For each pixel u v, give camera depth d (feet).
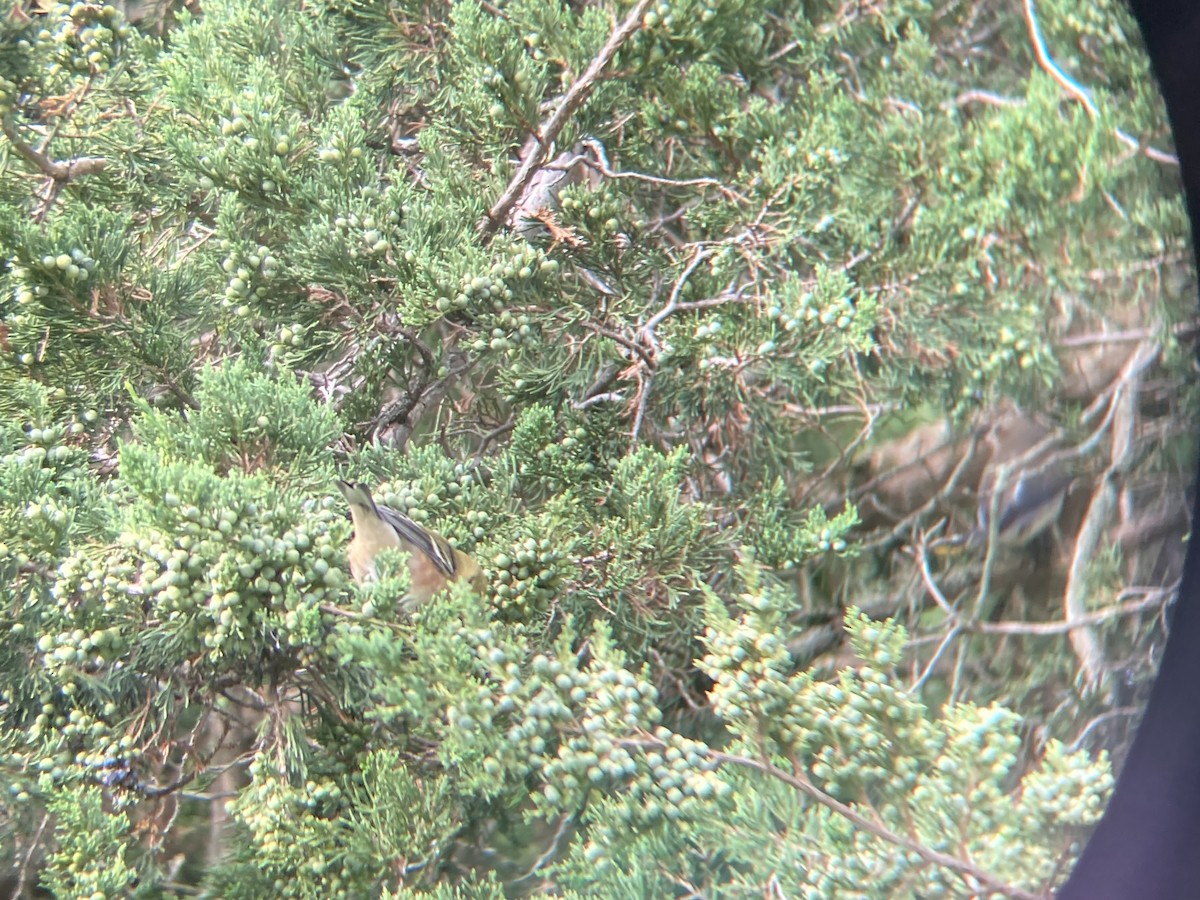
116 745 10.34
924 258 14.19
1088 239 13.48
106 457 12.59
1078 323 14.44
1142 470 14.34
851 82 16.69
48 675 10.31
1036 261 13.88
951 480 17.13
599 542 12.01
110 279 11.94
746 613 8.68
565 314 13.21
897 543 17.81
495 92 13.37
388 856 9.95
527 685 8.29
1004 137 13.33
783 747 8.50
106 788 10.44
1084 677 14.21
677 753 8.32
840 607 17.26
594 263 13.99
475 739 8.05
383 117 15.92
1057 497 17.10
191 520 9.04
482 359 13.70
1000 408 16.63
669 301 14.10
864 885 8.08
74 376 12.41
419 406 14.44
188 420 10.72
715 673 8.40
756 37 15.98
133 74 13.93
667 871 8.52
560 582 11.19
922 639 16.06
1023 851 7.79
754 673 8.40
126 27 12.72
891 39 16.51
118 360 12.34
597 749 8.23
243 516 9.25
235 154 12.48
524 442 12.52
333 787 10.34
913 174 14.48
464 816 11.19
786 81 17.07
